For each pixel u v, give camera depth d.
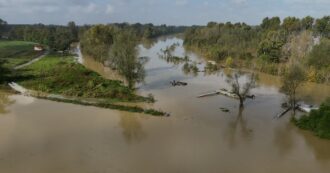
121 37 117.62
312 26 174.12
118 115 63.47
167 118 62.78
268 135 55.91
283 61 121.50
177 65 127.88
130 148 48.91
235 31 180.75
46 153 46.59
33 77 92.19
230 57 129.12
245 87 75.50
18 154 46.06
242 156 47.56
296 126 60.47
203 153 48.09
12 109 66.12
